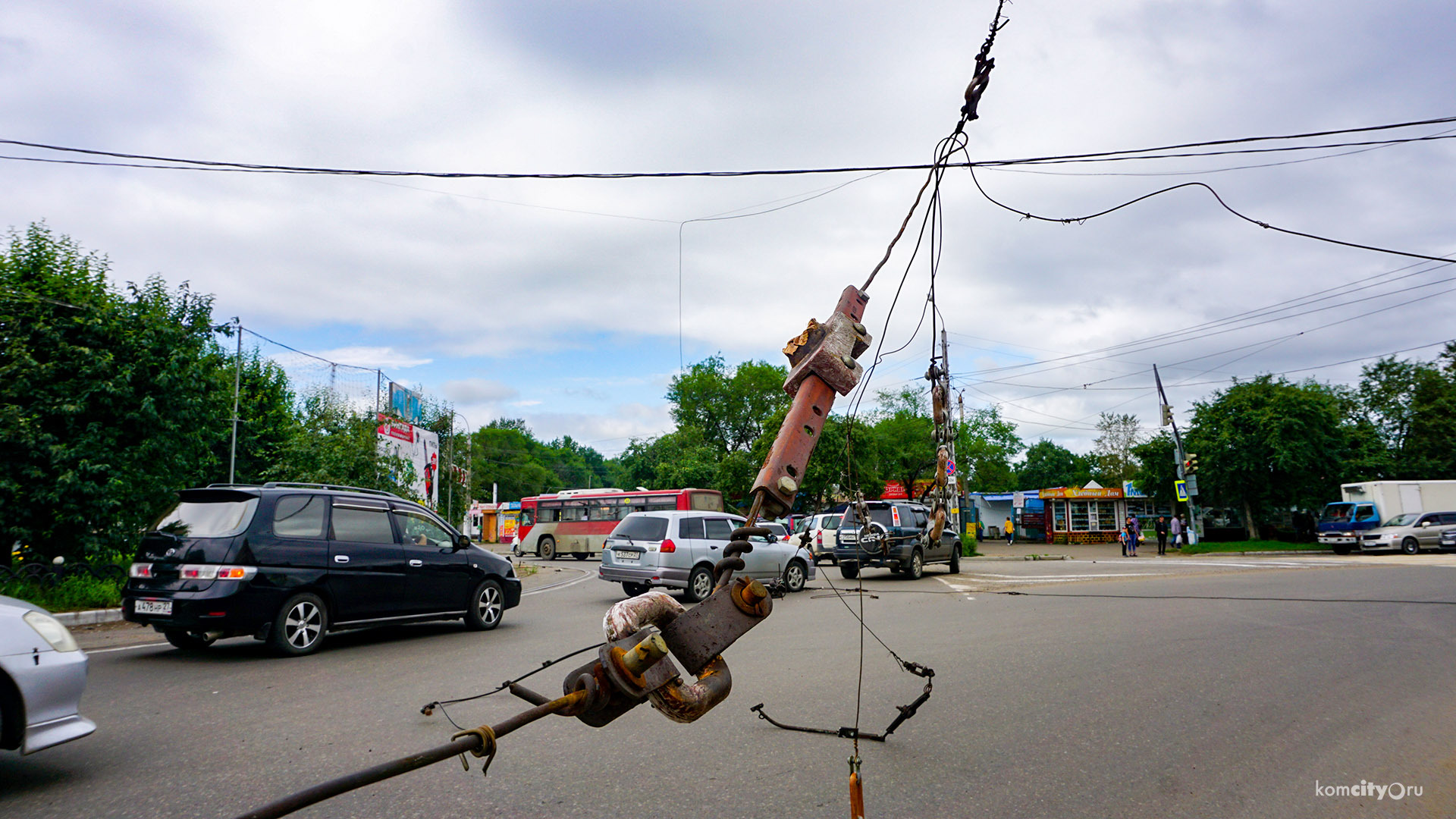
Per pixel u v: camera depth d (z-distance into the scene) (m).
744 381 57.81
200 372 13.56
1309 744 5.17
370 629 10.42
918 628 10.10
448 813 3.95
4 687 4.17
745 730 5.48
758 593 2.09
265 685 6.84
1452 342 41.72
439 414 30.16
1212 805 4.12
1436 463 40.53
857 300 2.59
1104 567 23.41
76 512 12.08
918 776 4.54
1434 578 17.56
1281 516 41.94
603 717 1.94
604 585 18.30
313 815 3.92
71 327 12.45
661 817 3.91
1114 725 5.59
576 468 102.12
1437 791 4.35
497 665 7.75
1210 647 8.66
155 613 7.83
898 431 48.53
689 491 32.69
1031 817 3.95
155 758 4.79
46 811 3.96
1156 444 40.94
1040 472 96.62
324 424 19.02
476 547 10.49
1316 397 37.28
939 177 3.59
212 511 8.35
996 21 3.48
